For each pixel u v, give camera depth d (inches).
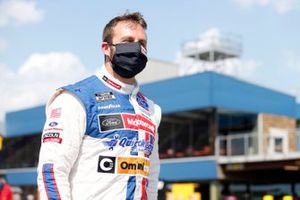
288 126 1239.5
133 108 119.8
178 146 1227.9
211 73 1090.1
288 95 1250.6
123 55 117.0
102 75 119.6
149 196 127.3
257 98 1180.5
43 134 114.2
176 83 1149.1
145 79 1432.1
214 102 1084.5
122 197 112.7
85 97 114.0
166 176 1134.4
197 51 1459.2
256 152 1115.9
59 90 115.3
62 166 110.3
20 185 1477.6
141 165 117.3
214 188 1075.9
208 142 1162.6
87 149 112.8
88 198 111.0
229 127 1199.6
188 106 1119.0
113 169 113.1
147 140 120.1
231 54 1437.0
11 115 1568.7
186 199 819.4
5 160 1662.2
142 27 121.0
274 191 1132.5
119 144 114.4
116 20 120.6
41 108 1466.5
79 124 112.4
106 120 114.6
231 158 1038.4
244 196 1111.0
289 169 1016.2
